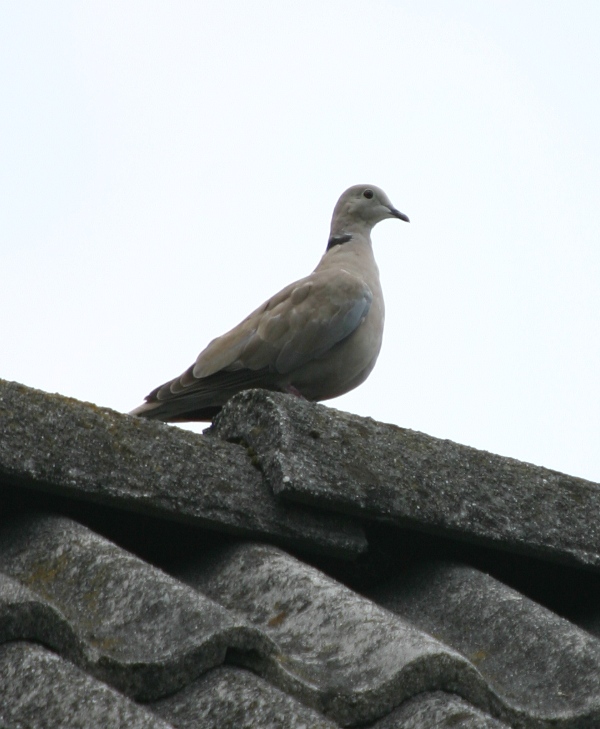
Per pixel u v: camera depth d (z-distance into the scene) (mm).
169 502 6609
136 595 5785
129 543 6789
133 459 6605
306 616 6164
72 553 6109
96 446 6520
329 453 7098
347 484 7027
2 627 5105
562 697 6223
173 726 5125
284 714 5203
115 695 4938
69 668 5051
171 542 6922
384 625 5965
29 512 6465
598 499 8000
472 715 5461
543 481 7855
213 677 5445
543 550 7535
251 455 7090
